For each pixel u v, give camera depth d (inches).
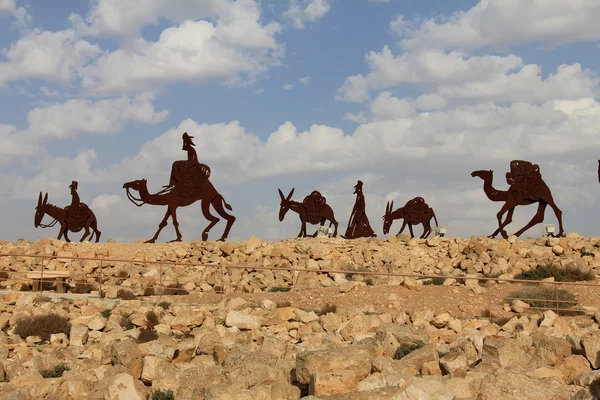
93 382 608.7
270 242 1547.7
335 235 1833.2
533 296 1114.7
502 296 1127.0
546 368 573.9
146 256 1433.3
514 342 636.7
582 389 486.0
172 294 1213.1
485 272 1331.2
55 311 941.2
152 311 943.0
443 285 1191.6
